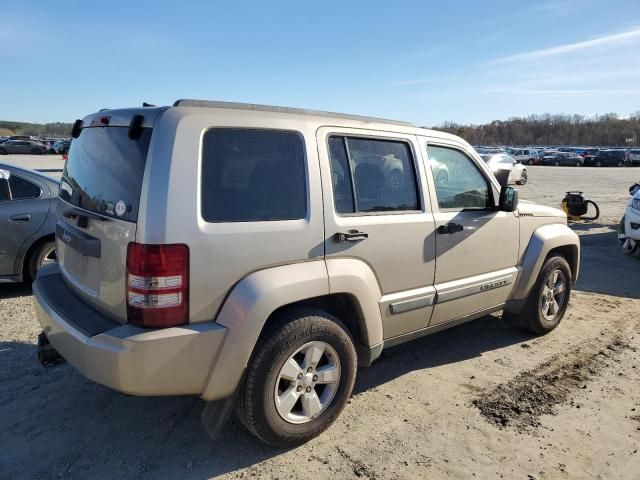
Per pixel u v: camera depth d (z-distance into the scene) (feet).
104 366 8.14
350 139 10.71
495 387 12.50
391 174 11.39
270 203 9.22
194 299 8.33
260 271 9.00
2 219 17.98
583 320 17.52
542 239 15.07
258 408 9.09
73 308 9.47
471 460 9.61
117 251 8.47
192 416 10.94
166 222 8.05
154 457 9.54
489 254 13.58
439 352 14.66
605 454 9.87
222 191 8.70
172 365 8.24
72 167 11.08
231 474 9.09
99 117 10.04
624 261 27.04
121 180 8.72
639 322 17.33
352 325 10.87
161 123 8.38
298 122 9.86
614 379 13.01
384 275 10.96
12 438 10.03
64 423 10.58
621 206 53.31
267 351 9.04
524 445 10.11
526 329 15.85
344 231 10.09
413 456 9.68
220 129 8.86
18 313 16.99
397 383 12.67
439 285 12.32
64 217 10.87
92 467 9.23
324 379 9.99
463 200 13.09
